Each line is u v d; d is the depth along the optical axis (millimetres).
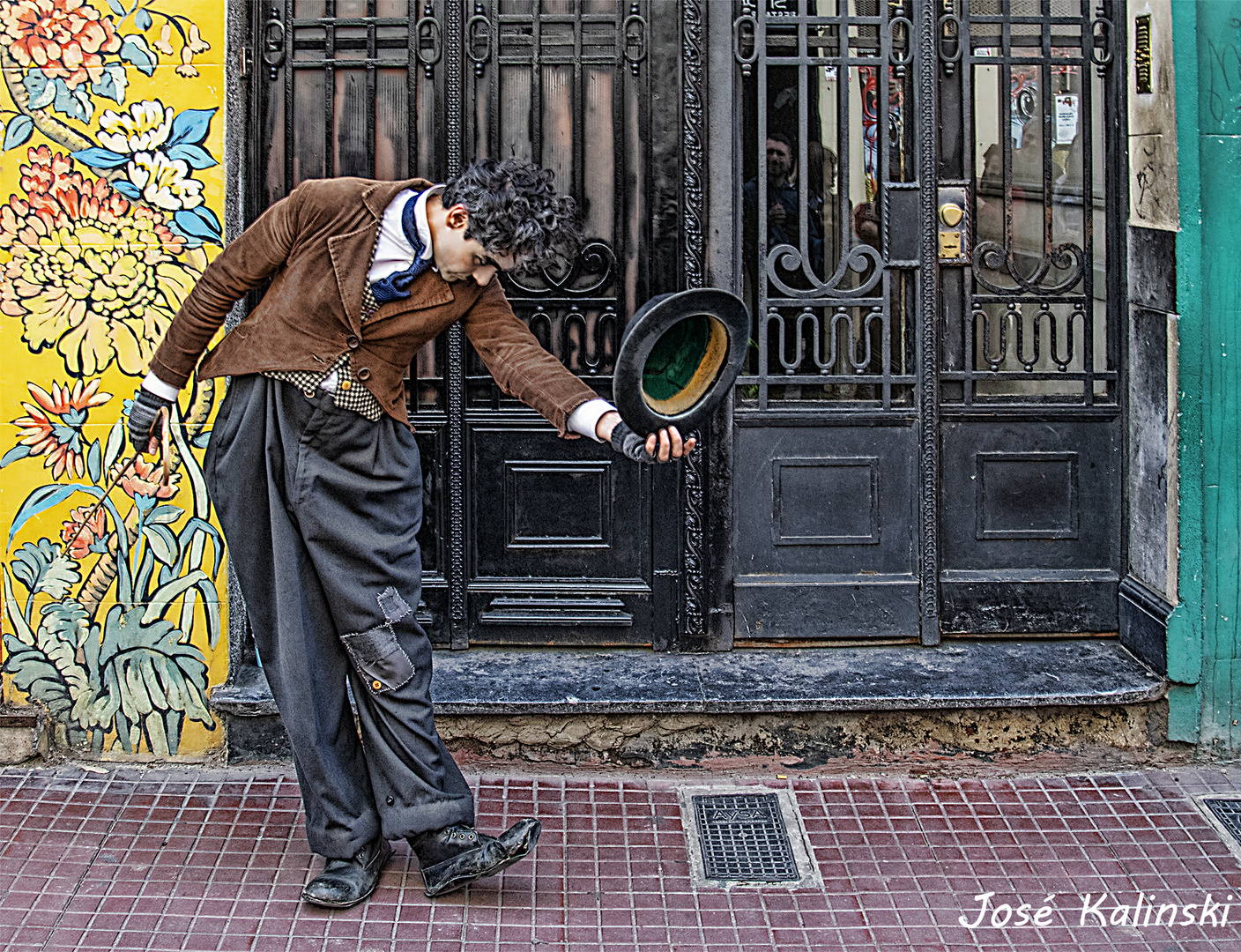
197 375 3297
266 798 3934
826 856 3695
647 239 4320
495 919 3381
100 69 3861
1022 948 3289
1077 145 4410
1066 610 4523
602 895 3496
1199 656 4164
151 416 3309
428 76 4246
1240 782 4109
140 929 3293
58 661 4051
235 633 4133
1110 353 4480
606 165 4301
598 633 4473
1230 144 4016
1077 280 4453
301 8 4219
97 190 3895
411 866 3607
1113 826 3855
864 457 4461
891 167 4395
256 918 3355
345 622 3260
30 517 3990
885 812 3936
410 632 3314
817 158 4375
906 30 4344
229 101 4016
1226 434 4090
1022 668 4328
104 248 3910
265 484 3234
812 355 4457
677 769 4168
